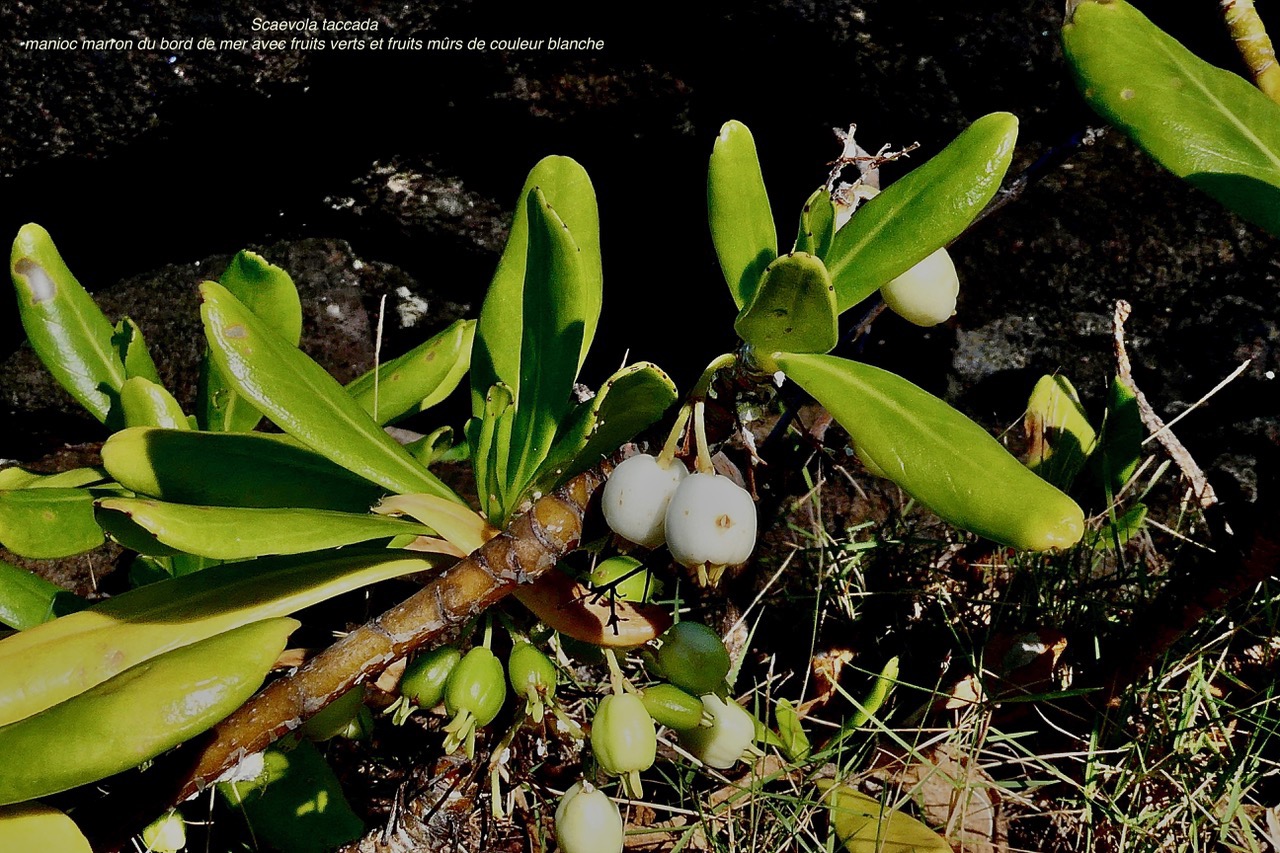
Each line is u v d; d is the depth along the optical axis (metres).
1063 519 0.35
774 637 0.58
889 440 0.37
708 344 0.71
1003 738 0.50
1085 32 0.42
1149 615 0.49
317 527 0.39
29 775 0.37
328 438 0.41
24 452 0.73
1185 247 0.58
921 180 0.39
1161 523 0.63
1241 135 0.40
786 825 0.47
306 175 0.64
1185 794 0.49
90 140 0.58
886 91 0.56
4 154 0.58
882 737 0.52
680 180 0.64
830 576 0.58
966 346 0.64
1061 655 0.53
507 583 0.40
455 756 0.45
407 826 0.45
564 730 0.42
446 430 0.54
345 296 0.69
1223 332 0.60
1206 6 0.54
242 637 0.38
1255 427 0.61
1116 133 0.56
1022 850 0.49
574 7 0.56
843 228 0.39
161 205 0.64
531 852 0.49
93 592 0.66
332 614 0.60
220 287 0.40
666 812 0.50
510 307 0.45
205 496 0.42
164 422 0.47
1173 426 0.64
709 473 0.38
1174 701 0.52
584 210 0.44
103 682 0.38
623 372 0.38
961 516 0.36
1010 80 0.55
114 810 0.40
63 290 0.50
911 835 0.47
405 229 0.66
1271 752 0.51
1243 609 0.53
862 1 0.54
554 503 0.40
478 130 0.62
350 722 0.44
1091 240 0.59
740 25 0.56
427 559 0.42
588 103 0.60
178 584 0.41
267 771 0.46
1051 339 0.63
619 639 0.41
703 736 0.43
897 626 0.56
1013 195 0.46
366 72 0.58
